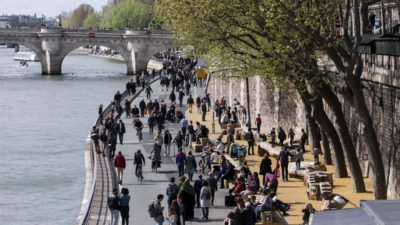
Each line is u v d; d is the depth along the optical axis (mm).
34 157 71000
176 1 41250
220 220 34062
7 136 83875
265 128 70125
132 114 76625
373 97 42594
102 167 48000
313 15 33031
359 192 39125
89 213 33375
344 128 38906
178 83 102250
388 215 16547
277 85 42688
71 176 62031
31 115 102000
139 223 34000
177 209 31016
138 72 168500
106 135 55094
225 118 68812
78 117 100000
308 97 42406
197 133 56906
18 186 58375
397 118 38188
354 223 16859
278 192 40938
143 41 167625
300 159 45906
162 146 57719
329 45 32750
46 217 49344
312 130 54000
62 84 144000
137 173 43312
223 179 41625
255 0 36312
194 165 43188
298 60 36625
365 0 33031
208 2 38531
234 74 77688
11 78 159000
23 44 165375
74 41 166750
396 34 38500
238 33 45031
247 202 30141
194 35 44812
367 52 41750
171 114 72750
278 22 34219
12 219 48844
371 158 33281
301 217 34531
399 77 36625
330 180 40781
